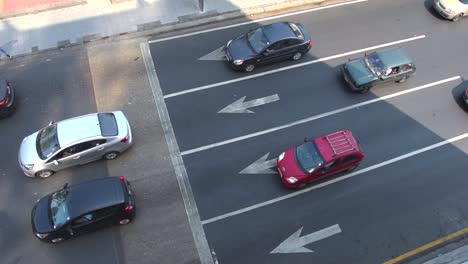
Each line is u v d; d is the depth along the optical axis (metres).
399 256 15.29
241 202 16.31
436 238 15.81
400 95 20.31
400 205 16.53
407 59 19.94
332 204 16.42
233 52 20.25
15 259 14.77
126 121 17.47
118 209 14.73
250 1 24.22
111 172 16.98
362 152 16.72
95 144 16.31
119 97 19.44
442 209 16.53
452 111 19.81
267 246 15.24
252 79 20.44
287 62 21.31
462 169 17.75
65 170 16.98
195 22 22.84
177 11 23.28
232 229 15.61
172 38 22.05
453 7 23.27
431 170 17.62
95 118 16.86
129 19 22.73
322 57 21.61
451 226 16.14
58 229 14.34
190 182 16.80
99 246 15.12
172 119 18.70
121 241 15.24
